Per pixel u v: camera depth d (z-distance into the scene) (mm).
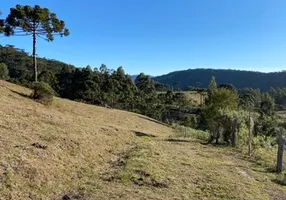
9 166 7301
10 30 29172
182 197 7188
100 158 10734
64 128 13742
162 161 10938
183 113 60688
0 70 41938
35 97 24453
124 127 23438
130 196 6965
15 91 24641
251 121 14633
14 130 10820
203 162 11492
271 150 15414
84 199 6648
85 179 8078
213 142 18359
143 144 15133
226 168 10727
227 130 17953
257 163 12133
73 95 54875
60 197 6688
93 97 52812
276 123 21531
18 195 6266
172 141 17891
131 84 71125
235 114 18188
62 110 24250
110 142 13984
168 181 8406
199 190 7832
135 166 9797
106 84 60656
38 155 8633
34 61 32094
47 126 13188
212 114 19234
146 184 8023
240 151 14867
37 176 7312
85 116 25062
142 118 38469
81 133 13672
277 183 9211
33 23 29953
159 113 57594
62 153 9617
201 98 79312
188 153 13578
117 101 56500
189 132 24031
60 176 7820
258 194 7816
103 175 8648
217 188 8055
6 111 14164
